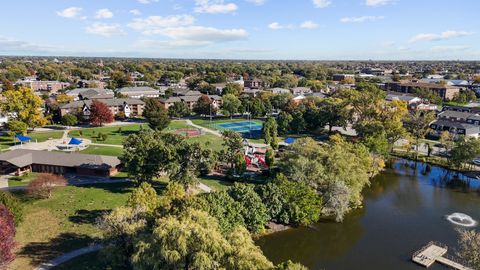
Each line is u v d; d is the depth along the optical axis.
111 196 72.44
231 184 81.81
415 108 167.00
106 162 86.25
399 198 81.38
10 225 48.28
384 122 110.75
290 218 63.62
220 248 36.75
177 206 50.19
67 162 86.44
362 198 77.75
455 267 52.88
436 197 82.19
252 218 57.72
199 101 172.62
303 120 135.38
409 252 57.84
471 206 77.19
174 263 36.47
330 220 68.19
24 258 49.47
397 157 114.44
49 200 69.56
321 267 53.12
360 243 60.25
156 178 81.19
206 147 113.56
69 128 140.50
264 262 35.72
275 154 106.25
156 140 76.31
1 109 124.06
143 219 46.47
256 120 169.50
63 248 52.38
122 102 168.25
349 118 132.75
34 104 125.31
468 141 101.00
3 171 85.06
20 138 111.06
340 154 72.75
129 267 45.88
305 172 68.94
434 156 112.00
